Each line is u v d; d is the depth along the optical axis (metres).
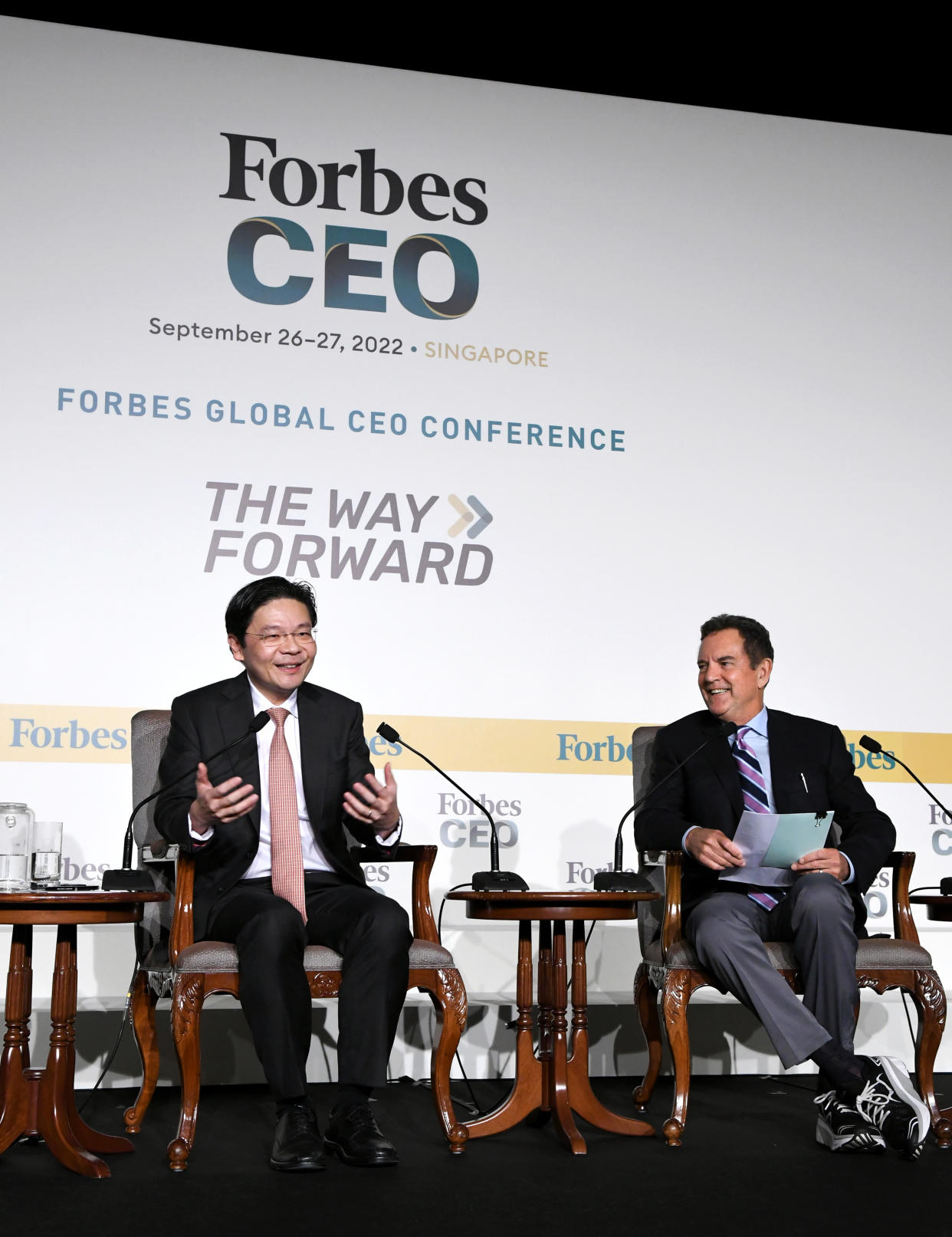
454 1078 4.64
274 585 3.74
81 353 4.77
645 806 4.00
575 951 3.63
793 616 5.18
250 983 3.19
